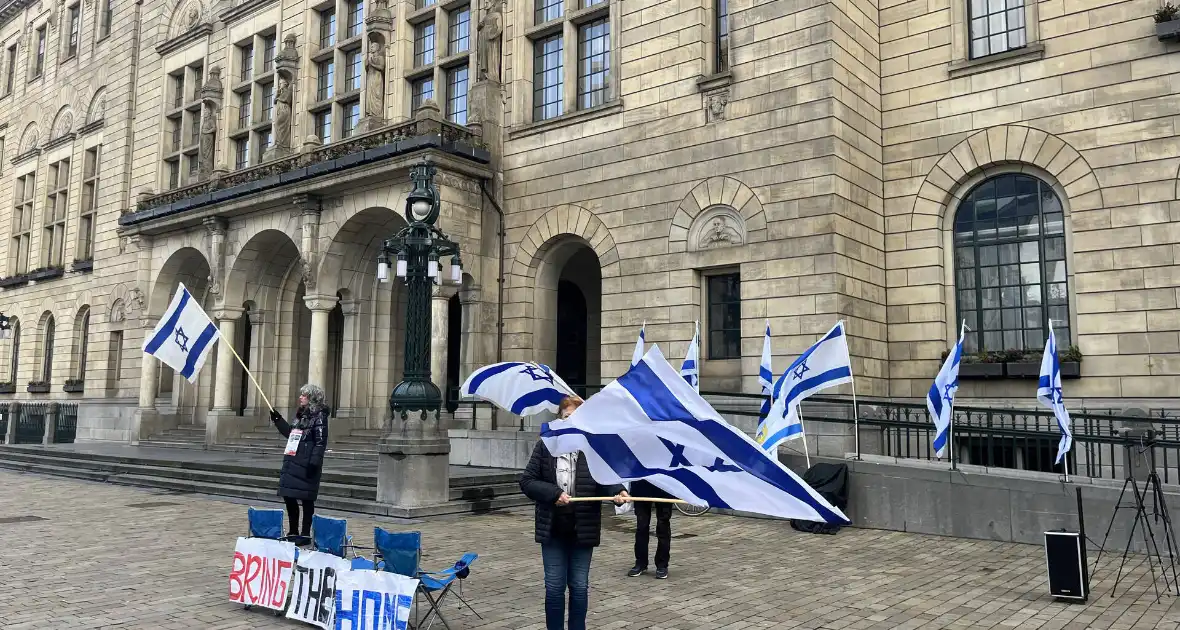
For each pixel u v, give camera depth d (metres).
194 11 30.55
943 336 16.38
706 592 8.67
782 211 16.19
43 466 22.42
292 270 26.22
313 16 25.97
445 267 14.55
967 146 16.36
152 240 27.86
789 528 12.98
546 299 20.22
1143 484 10.98
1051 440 14.20
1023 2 16.14
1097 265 14.77
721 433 5.74
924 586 9.02
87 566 9.75
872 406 15.05
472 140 20.38
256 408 25.31
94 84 35.19
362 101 24.08
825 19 16.03
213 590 8.57
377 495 13.97
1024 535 11.68
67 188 36.53
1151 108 14.46
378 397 23.11
